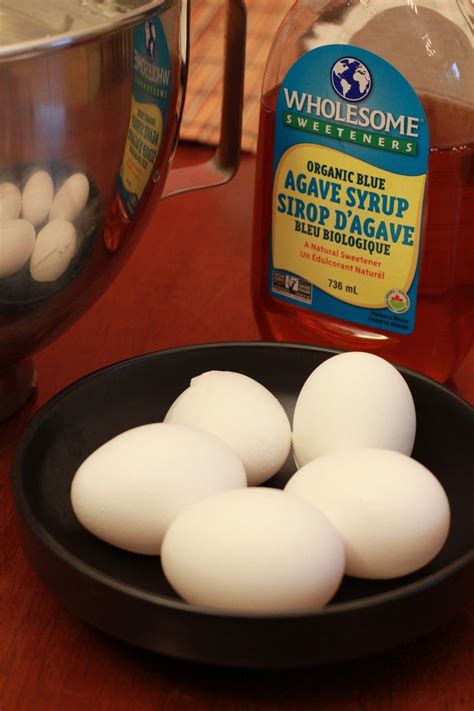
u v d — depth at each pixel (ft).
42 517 1.65
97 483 1.57
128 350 2.18
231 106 2.09
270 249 2.06
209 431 1.71
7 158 1.57
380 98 1.87
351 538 1.54
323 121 1.93
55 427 1.77
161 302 2.32
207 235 2.53
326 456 1.64
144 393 1.89
